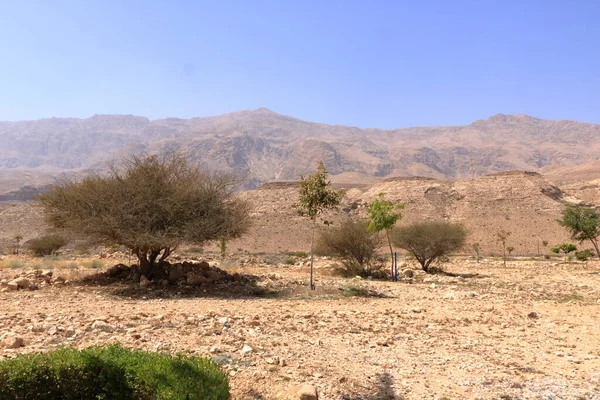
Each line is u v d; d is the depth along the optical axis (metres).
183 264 22.41
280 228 89.38
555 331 12.70
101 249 48.12
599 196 118.12
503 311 15.98
